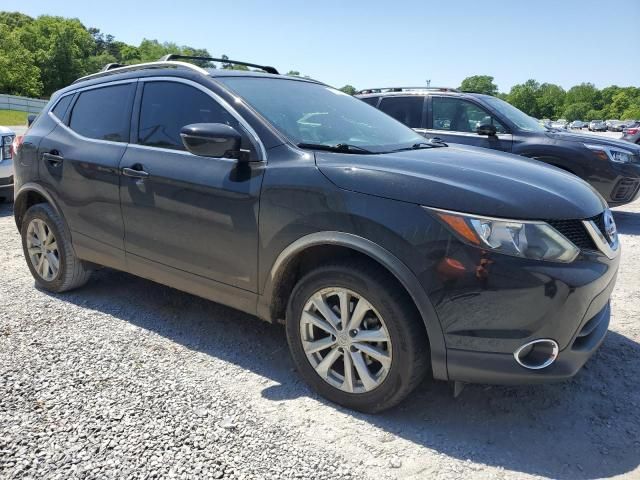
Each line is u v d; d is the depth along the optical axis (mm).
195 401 2871
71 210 4000
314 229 2727
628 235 6898
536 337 2396
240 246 3037
